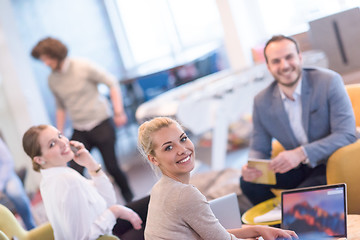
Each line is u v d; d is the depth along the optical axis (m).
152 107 5.35
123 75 12.14
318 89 3.15
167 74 10.27
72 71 5.10
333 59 5.36
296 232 2.40
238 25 7.17
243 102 5.54
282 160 3.05
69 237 2.80
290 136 3.32
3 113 7.27
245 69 5.92
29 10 11.30
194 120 5.24
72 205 2.77
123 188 5.29
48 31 11.51
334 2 6.77
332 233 2.31
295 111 3.28
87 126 5.16
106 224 2.83
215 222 2.06
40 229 3.05
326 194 2.38
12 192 4.89
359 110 3.30
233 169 4.56
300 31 5.76
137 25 11.77
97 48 11.97
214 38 10.83
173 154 2.14
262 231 2.27
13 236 2.98
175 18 11.21
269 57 3.22
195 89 5.62
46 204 2.89
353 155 2.95
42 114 7.59
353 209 2.99
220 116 5.38
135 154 8.29
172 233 2.06
